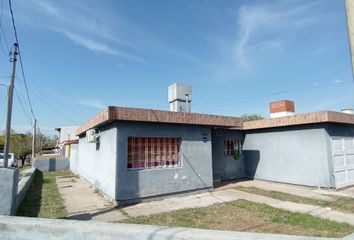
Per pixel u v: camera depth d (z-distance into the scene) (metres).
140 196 8.34
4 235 3.27
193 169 9.74
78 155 16.58
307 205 7.73
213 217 6.46
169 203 8.18
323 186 10.08
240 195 9.27
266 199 8.57
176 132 9.45
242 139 13.85
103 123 8.87
